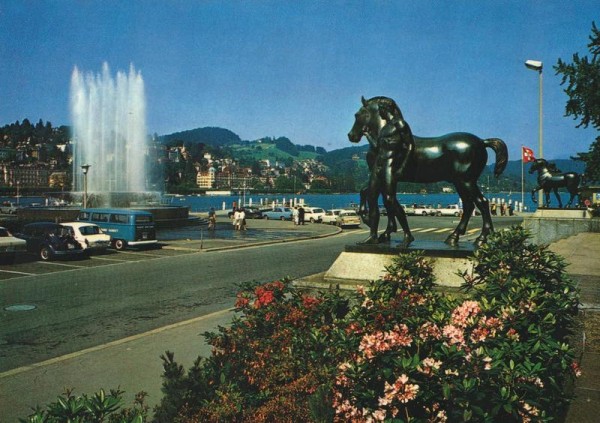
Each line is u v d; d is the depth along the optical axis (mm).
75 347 9523
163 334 10047
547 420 3920
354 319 5316
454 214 69375
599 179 18453
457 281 8211
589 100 17406
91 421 3457
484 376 3840
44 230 23391
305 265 20828
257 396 4742
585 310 7703
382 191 9117
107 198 49688
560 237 25688
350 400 4168
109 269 20031
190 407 4402
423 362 4023
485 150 9133
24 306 13055
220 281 16984
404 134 8969
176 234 36906
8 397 6953
